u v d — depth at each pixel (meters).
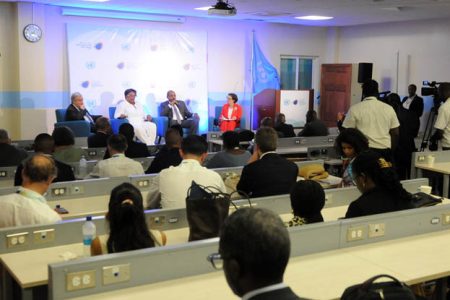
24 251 2.89
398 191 3.16
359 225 2.99
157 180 3.64
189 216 2.82
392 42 11.95
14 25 9.83
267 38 12.78
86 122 8.59
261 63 12.77
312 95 12.31
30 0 9.51
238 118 11.06
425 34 11.16
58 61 10.37
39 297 2.59
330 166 6.61
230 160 4.79
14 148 4.97
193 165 3.56
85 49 10.55
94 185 4.24
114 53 10.87
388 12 9.91
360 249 2.96
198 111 11.97
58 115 9.70
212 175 3.54
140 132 9.91
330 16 10.90
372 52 12.48
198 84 11.89
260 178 3.75
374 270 2.65
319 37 13.49
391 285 1.76
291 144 7.69
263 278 1.24
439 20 10.83
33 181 3.05
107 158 4.86
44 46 10.10
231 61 12.37
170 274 2.44
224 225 1.28
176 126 5.91
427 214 3.26
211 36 12.02
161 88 11.46
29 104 10.05
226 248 1.25
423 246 3.04
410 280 2.55
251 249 1.22
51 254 2.84
